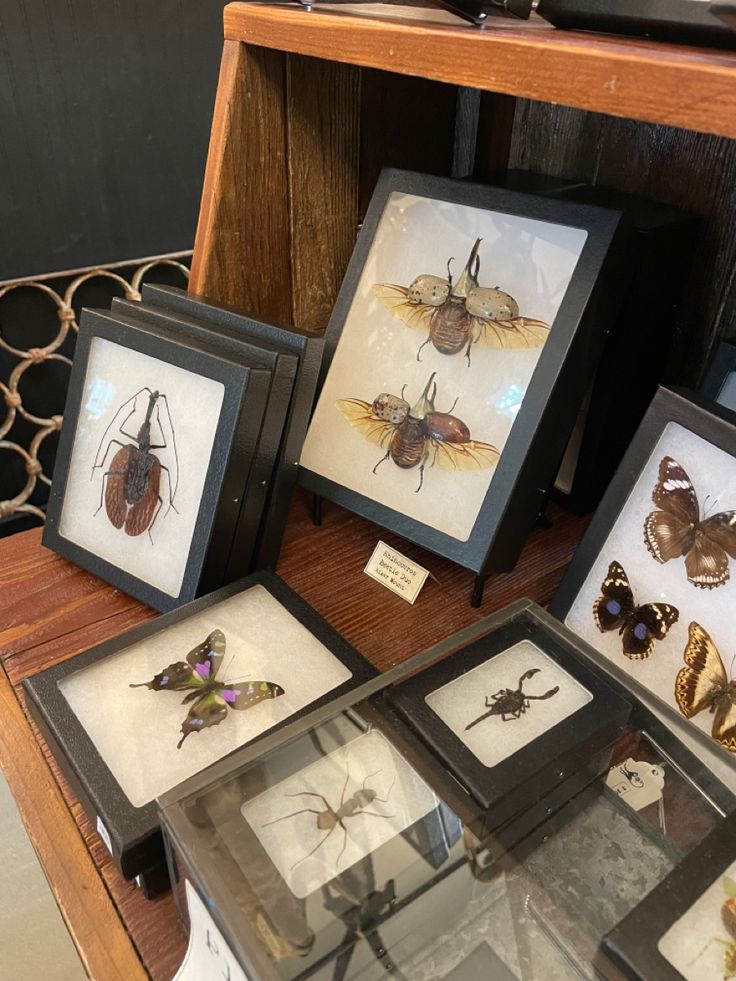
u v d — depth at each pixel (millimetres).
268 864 232
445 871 243
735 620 289
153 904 276
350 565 418
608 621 325
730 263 380
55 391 835
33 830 299
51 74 674
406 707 277
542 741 269
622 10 258
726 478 291
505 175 446
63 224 747
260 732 303
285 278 446
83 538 407
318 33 308
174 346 363
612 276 337
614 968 218
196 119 773
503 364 358
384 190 409
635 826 256
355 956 221
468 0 279
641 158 405
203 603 349
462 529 363
